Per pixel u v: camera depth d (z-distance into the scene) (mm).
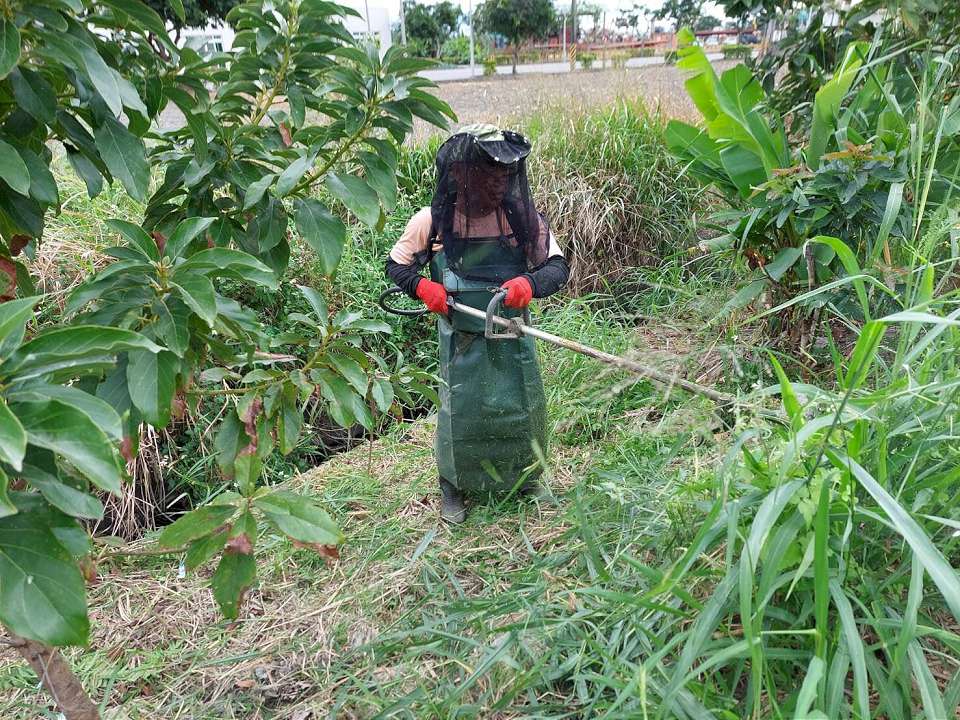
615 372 2330
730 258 4105
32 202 1431
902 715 1480
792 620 1630
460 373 2666
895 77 3424
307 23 1824
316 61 1893
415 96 1820
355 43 1867
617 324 4281
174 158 1868
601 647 1800
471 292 2586
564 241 5250
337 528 1434
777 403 2428
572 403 2584
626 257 5449
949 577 1226
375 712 2025
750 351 3289
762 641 1609
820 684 1395
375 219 1770
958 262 2535
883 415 1685
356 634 2383
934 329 1574
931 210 2812
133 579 2795
